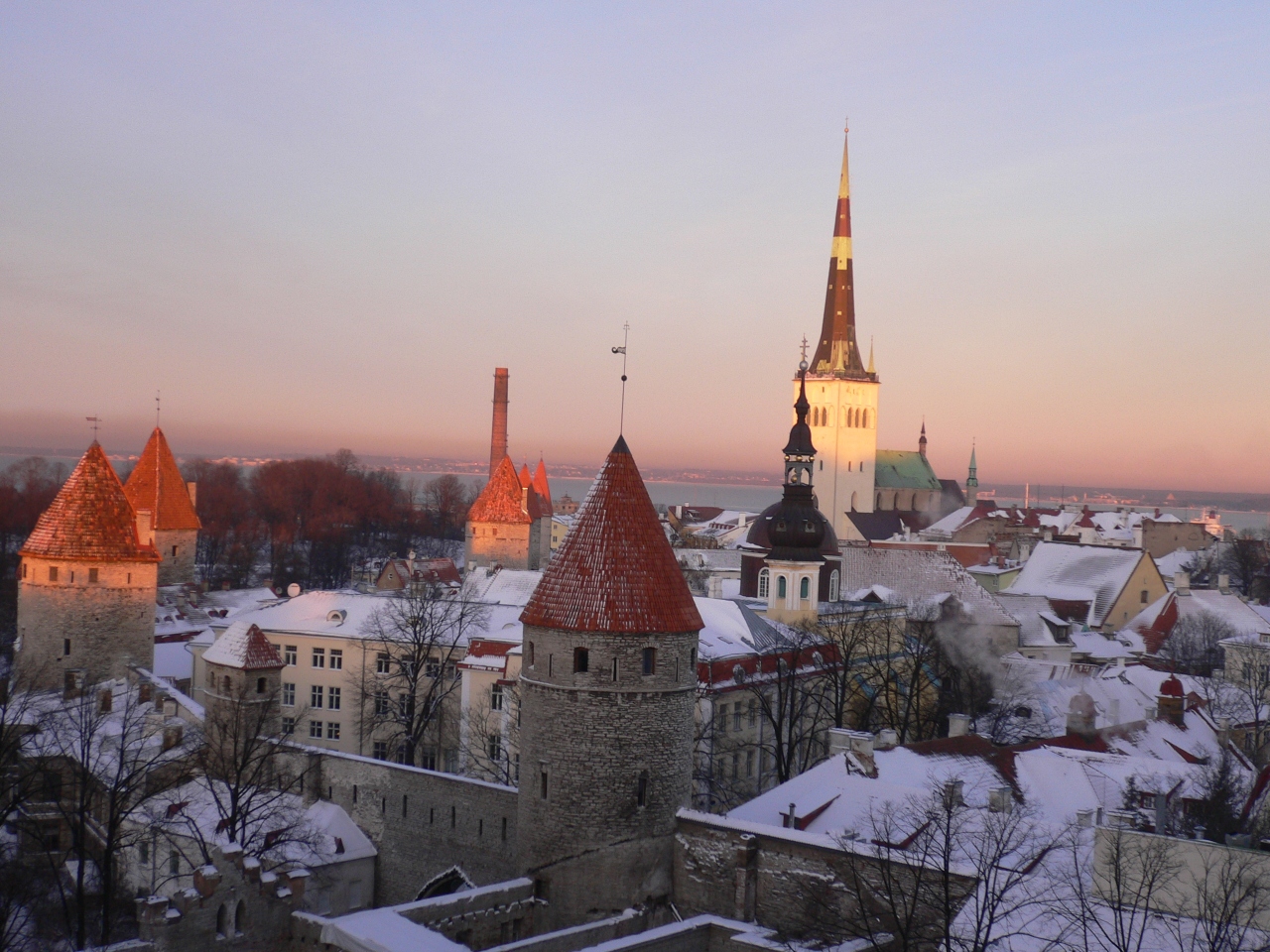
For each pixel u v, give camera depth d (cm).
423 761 10762
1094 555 17212
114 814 6956
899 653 12081
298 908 5912
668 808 6269
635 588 6259
